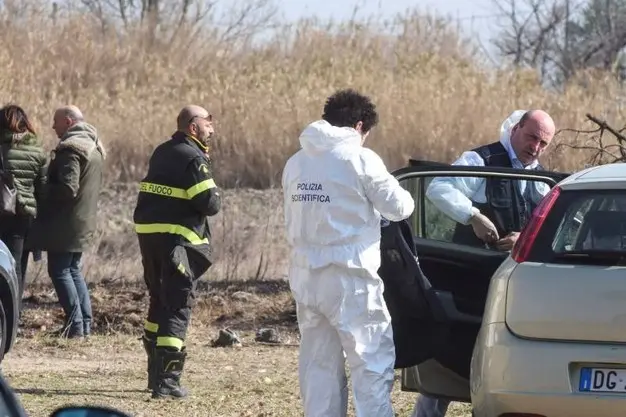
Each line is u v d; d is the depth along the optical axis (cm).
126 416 938
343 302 1833
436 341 1925
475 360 1728
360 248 1839
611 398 1603
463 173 2006
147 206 2483
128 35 9469
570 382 1625
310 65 9181
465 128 7188
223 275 4344
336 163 1838
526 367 1644
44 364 2992
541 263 1684
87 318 3412
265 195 6538
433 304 1902
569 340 1639
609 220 1691
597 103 7506
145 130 7244
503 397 1655
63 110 3234
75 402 2430
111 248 4616
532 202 2080
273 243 4731
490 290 1744
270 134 7181
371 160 1834
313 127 1852
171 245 2458
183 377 2858
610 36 11462
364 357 1833
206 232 2531
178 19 9988
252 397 2586
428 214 2153
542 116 2192
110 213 5969
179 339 2505
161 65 9019
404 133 7150
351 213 1833
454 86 8231
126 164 7012
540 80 9244
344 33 9612
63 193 3159
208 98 7950
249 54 9575
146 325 2558
